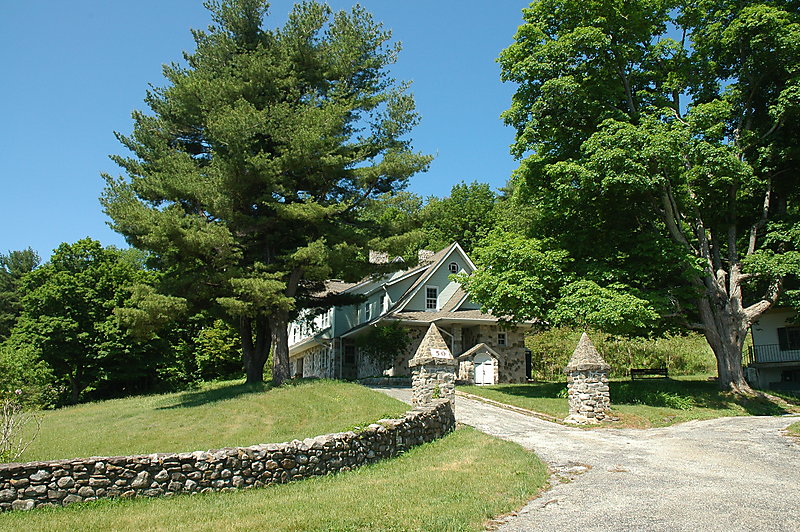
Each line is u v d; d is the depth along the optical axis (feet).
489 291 78.64
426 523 24.67
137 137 85.15
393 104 87.81
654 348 116.37
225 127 72.02
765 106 85.10
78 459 30.83
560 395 76.28
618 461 37.60
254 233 83.87
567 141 83.25
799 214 80.33
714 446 42.24
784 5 80.53
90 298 123.03
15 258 227.61
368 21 92.02
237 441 49.26
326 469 36.45
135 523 26.14
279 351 83.97
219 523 25.63
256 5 86.58
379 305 125.59
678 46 83.41
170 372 139.33
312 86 89.30
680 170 74.28
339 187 88.69
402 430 43.45
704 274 77.36
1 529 25.58
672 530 22.98
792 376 106.93
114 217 74.54
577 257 82.07
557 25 84.94
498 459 38.45
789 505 26.11
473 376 105.19
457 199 205.98
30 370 96.94
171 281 78.43
